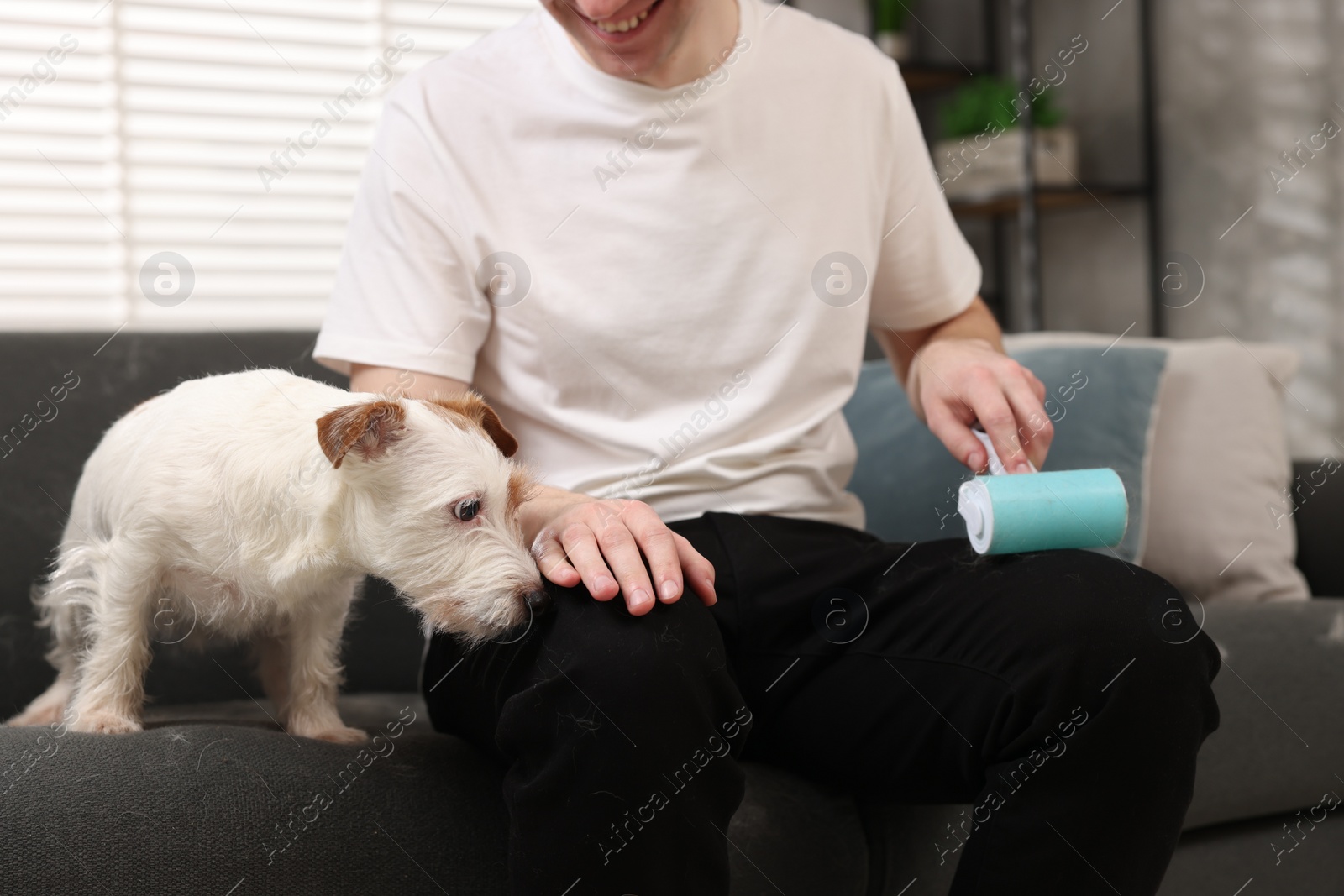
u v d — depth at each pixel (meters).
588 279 1.09
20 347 1.48
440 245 1.10
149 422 1.05
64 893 0.75
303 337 1.64
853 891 1.01
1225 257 2.84
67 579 1.10
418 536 0.98
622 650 0.78
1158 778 0.78
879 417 1.76
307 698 1.11
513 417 1.18
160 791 0.81
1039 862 0.79
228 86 2.13
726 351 1.10
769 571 0.96
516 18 2.38
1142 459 1.65
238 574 1.02
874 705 0.91
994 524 0.89
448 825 0.88
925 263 1.29
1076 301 3.30
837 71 1.18
